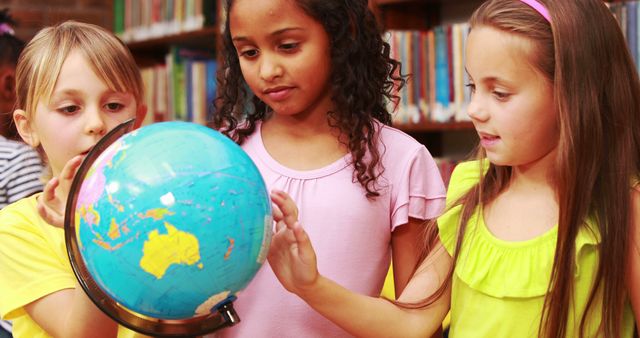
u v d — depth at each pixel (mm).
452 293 1394
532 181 1342
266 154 1480
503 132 1238
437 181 1498
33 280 1452
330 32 1365
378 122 1500
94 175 1094
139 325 1154
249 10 1298
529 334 1281
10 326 1909
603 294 1259
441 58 2871
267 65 1317
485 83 1247
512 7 1241
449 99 2861
